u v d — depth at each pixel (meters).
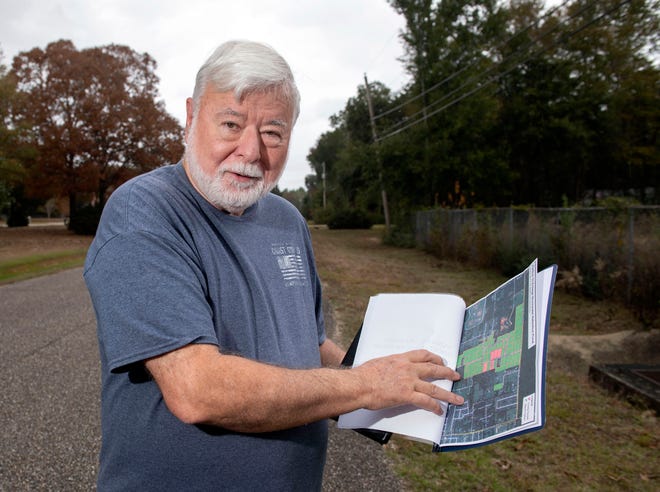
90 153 31.27
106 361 1.04
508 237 13.11
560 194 27.81
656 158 25.20
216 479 1.06
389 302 1.38
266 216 1.36
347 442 3.41
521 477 2.96
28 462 3.23
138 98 32.03
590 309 8.14
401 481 2.91
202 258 1.12
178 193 1.17
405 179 24.98
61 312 7.90
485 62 24.25
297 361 1.25
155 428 1.04
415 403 1.04
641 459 3.20
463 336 1.23
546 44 24.94
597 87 24.81
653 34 24.78
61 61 30.17
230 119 1.14
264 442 1.10
